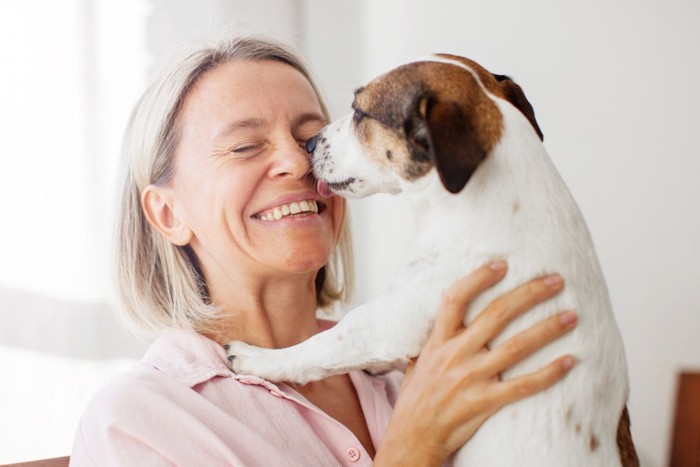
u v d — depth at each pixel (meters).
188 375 1.33
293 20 3.39
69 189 3.10
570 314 1.23
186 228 1.48
